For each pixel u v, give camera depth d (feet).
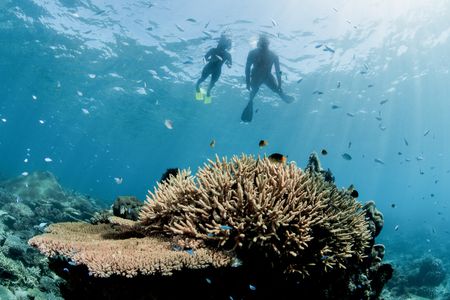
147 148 255.70
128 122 176.76
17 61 126.11
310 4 64.39
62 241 12.36
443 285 55.67
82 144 312.09
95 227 16.83
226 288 11.90
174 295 11.27
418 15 69.46
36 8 83.10
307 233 12.44
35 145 492.13
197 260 10.96
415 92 107.14
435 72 93.45
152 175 534.37
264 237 11.65
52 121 230.89
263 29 71.26
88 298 12.32
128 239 13.65
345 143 177.88
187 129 177.58
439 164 235.81
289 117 138.21
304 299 13.78
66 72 121.60
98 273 9.92
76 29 88.63
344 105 119.44
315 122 143.13
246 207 12.73
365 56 84.38
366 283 16.25
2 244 28.53
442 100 112.68
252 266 12.21
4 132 422.82
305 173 15.97
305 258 12.89
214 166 16.28
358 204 18.06
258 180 13.92
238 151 221.46
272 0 63.36
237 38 75.31
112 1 72.84
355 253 15.11
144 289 11.15
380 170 274.36
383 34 75.51
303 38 74.74
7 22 94.53
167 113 149.79
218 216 12.57
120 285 11.18
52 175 63.93
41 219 41.04
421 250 103.30
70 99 157.07
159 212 14.70
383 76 96.02
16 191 58.34
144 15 75.31
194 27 75.46
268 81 44.14
